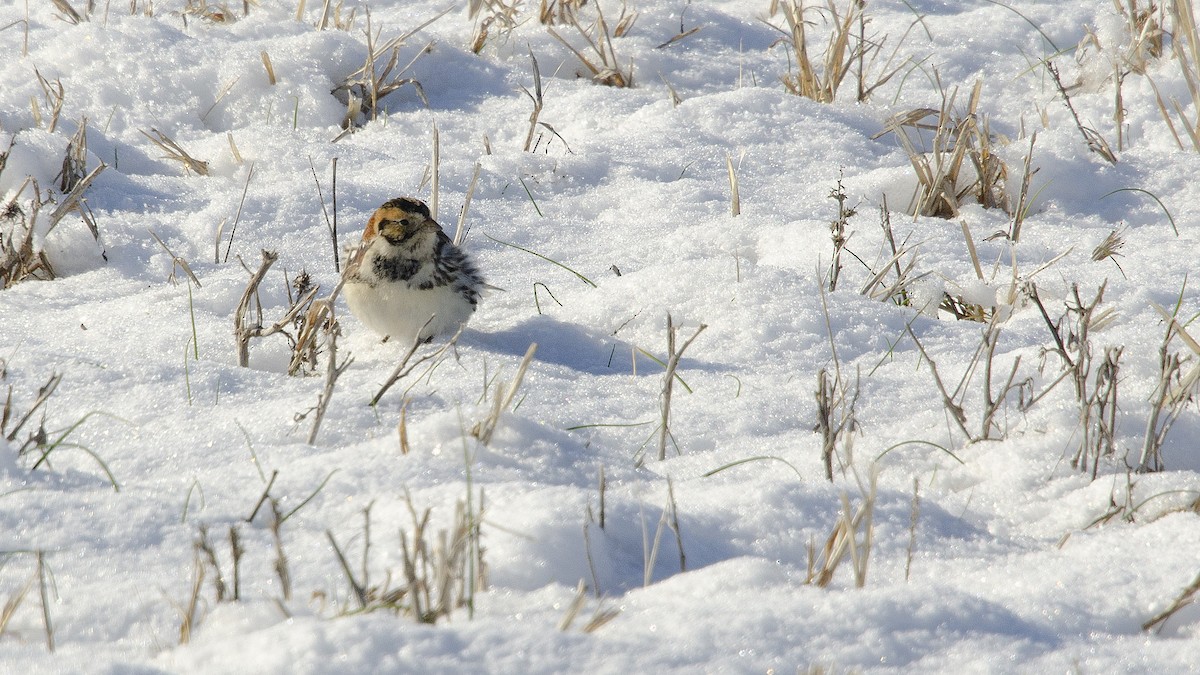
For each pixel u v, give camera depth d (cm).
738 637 501
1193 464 805
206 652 470
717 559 627
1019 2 1816
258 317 950
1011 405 870
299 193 1258
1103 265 1135
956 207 1321
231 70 1541
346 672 454
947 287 1118
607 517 619
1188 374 814
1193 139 1420
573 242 1231
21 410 792
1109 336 961
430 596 542
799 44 1590
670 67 1691
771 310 1031
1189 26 1453
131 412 802
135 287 1089
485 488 635
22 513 611
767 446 815
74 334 970
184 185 1313
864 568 584
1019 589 589
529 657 471
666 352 993
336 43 1602
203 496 649
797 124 1503
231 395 847
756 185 1365
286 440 768
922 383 923
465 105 1578
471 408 789
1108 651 518
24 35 1650
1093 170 1376
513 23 1692
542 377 917
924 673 494
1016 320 1037
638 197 1321
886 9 1822
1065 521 722
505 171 1368
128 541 596
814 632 511
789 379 931
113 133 1444
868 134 1514
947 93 1602
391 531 606
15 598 516
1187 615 569
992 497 753
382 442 712
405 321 974
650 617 522
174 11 1762
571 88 1617
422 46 1636
